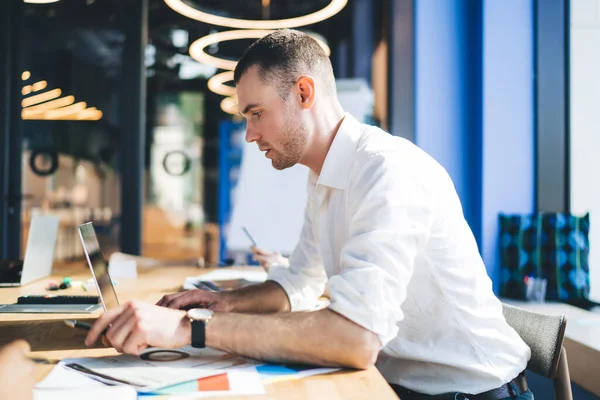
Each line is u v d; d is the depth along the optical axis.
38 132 4.24
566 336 1.98
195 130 7.62
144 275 2.02
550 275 2.66
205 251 7.03
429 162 1.05
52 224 1.99
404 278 0.91
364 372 0.82
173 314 0.86
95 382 0.73
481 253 2.88
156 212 8.27
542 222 2.70
